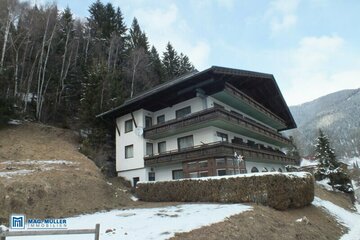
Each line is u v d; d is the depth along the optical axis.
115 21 57.81
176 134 28.19
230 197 17.17
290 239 11.68
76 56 42.81
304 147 123.12
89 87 34.19
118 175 31.05
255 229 11.43
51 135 30.16
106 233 10.61
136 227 11.40
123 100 35.25
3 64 33.12
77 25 50.06
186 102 28.20
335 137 133.50
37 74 37.84
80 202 18.09
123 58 52.38
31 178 17.80
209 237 9.62
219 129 26.55
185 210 15.40
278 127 44.31
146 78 49.94
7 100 29.19
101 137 31.00
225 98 27.95
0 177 16.97
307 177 18.61
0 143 24.75
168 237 9.20
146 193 22.70
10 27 36.19
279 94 36.44
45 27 39.53
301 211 16.95
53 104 35.94
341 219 20.06
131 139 30.62
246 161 29.19
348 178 42.22
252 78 30.09
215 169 22.89
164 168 28.28
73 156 25.77
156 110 31.11
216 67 23.41
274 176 15.80
